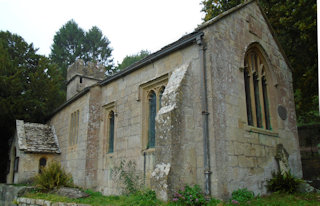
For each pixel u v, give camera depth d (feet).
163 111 30.86
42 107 72.28
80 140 51.06
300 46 54.49
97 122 50.03
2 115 66.23
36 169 59.26
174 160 28.60
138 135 40.40
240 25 37.83
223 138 30.19
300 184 34.78
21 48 80.28
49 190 38.68
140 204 26.76
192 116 31.89
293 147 43.09
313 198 30.58
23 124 66.44
